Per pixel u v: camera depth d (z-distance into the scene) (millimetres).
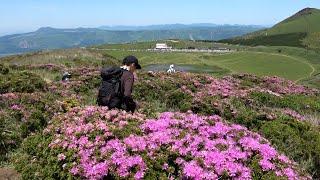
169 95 21656
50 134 11656
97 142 10328
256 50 194875
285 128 15117
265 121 16484
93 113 12102
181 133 10727
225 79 31547
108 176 9734
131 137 10422
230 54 170875
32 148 11680
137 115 12070
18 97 17609
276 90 32062
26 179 10688
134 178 9281
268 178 9633
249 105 22297
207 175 9320
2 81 21422
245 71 117375
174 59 156250
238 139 10977
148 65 129125
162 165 9617
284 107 24562
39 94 19734
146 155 9766
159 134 10477
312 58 157500
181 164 9828
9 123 15125
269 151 10523
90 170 9609
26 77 22641
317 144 14031
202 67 123250
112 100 12578
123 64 12836
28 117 15547
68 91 22734
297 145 14047
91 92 23609
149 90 22828
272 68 126438
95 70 31094
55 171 10234
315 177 13133
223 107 19000
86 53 71375
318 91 34906
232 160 9844
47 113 16562
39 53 73500
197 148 10258
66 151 10438
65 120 12055
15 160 11750
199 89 24719
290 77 104312
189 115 12258
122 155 9789
